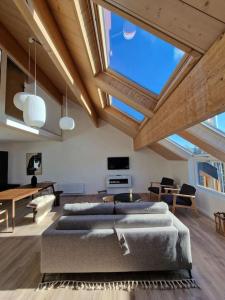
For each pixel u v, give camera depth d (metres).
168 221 2.48
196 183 5.48
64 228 2.49
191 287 2.19
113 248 2.36
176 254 2.35
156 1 1.22
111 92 3.51
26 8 1.61
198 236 3.52
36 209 4.52
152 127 3.62
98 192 7.44
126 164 7.88
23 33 3.57
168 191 5.76
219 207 4.17
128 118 5.41
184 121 1.99
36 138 6.89
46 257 2.37
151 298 2.04
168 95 2.58
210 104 1.42
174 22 1.32
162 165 7.82
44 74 5.87
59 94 7.52
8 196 4.12
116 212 2.70
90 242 2.36
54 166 8.00
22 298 2.10
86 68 3.18
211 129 3.28
